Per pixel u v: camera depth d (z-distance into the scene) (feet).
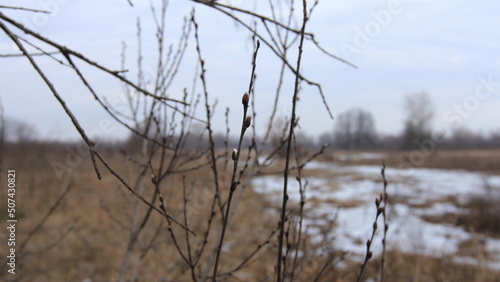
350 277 10.49
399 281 19.27
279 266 4.22
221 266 21.93
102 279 20.18
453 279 20.63
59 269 21.27
